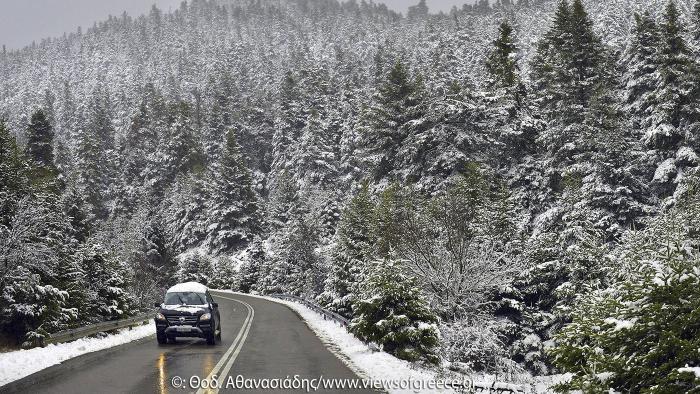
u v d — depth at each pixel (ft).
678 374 26.45
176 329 76.28
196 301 80.43
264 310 163.73
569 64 161.99
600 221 124.88
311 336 91.20
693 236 70.95
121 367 55.42
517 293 111.04
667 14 141.28
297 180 376.68
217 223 363.35
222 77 602.44
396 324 67.31
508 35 193.36
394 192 143.43
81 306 113.60
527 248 115.44
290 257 254.06
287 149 419.13
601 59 163.43
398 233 107.55
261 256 313.94
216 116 489.67
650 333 29.81
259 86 626.64
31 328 94.22
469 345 92.02
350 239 147.74
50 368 54.85
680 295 29.22
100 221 351.87
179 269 334.85
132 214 401.70
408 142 175.73
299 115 443.32
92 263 128.57
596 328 32.42
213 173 405.18
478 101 174.50
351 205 156.97
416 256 99.04
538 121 166.81
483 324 100.68
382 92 199.41
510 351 108.37
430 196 163.22
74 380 47.60
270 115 481.87
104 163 448.65
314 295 215.10
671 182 138.00
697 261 30.12
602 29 332.39
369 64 595.47
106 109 650.43
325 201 294.46
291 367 55.77
